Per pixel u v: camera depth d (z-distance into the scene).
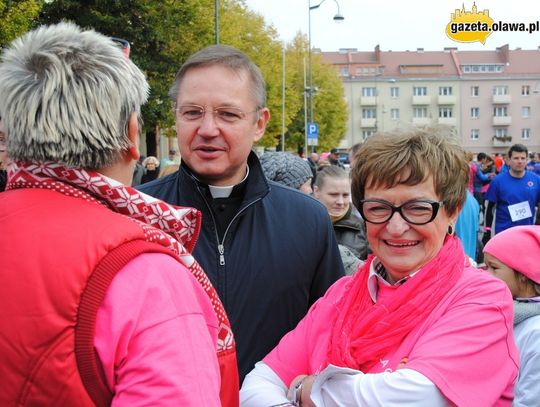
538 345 2.67
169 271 1.30
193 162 2.40
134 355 1.20
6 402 1.18
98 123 1.34
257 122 2.50
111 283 1.22
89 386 1.18
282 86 37.16
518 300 2.95
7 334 1.18
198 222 1.58
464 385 1.68
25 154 1.35
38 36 1.40
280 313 2.48
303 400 1.88
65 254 1.22
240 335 2.40
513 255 2.94
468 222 5.76
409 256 1.89
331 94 53.72
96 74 1.35
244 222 2.47
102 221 1.29
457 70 87.31
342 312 1.99
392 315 1.83
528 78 85.50
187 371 1.22
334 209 4.47
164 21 20.70
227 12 26.17
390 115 86.75
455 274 1.88
